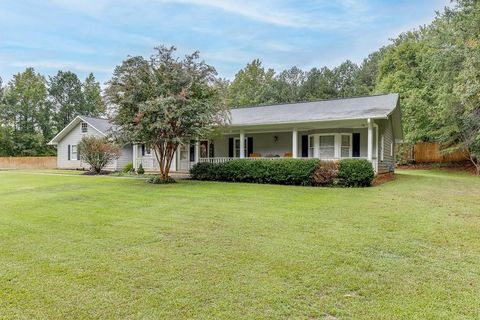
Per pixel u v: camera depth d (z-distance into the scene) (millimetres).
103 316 2830
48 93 45906
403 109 25438
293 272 3756
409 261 4125
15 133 38719
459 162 24781
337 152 15633
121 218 6598
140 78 12531
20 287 3389
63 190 11086
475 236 5168
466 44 15867
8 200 9000
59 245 4816
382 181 13664
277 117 15711
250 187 11656
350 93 45656
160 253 4438
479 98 13148
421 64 25547
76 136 25375
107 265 3996
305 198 8938
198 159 16719
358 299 3119
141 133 12273
